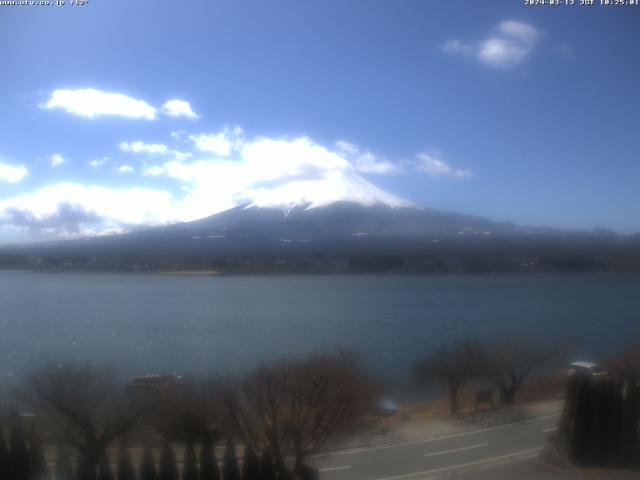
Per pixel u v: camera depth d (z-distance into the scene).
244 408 11.20
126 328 41.44
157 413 11.28
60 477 9.49
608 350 19.64
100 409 11.71
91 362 19.81
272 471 9.69
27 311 55.25
